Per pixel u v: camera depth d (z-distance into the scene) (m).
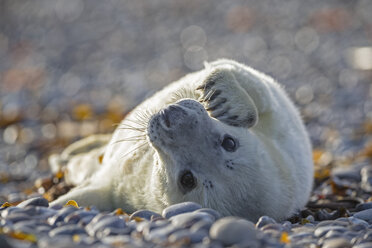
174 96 9.20
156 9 41.03
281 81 25.08
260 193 8.03
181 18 38.66
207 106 8.49
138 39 35.38
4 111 22.66
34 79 28.83
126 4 43.03
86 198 9.03
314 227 7.19
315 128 18.25
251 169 7.99
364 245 5.96
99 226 6.11
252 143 8.22
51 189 11.36
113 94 24.52
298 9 37.34
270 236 6.29
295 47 30.84
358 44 29.78
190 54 31.34
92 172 10.97
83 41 35.91
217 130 7.86
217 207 7.89
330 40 31.22
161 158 7.97
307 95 22.59
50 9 43.91
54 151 17.06
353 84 23.55
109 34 36.94
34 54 34.44
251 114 8.34
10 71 30.50
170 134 7.62
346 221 7.42
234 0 40.75
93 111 21.97
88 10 42.72
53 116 21.58
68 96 25.02
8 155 16.84
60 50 34.53
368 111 19.75
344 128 18.02
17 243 5.30
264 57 29.52
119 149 9.70
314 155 14.65
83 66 30.73
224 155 7.83
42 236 5.78
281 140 9.02
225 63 9.52
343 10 35.44
